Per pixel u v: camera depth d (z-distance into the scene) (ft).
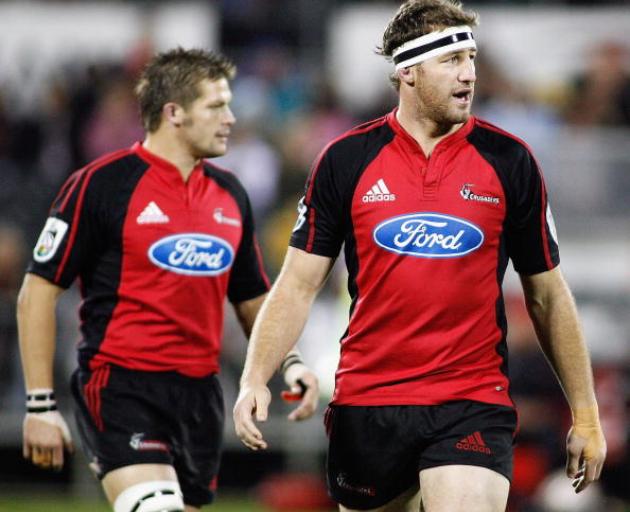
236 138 155.43
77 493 125.59
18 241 143.23
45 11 171.53
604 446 51.98
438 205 50.75
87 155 160.86
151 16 172.96
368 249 51.44
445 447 50.34
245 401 51.31
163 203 62.34
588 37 169.78
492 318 51.52
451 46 50.44
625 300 140.46
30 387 60.85
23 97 169.48
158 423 60.90
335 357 127.54
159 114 63.21
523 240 51.98
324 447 126.31
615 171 151.53
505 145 51.60
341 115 166.20
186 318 62.08
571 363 52.13
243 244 65.51
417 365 51.42
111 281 61.77
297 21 177.06
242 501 124.77
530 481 105.91
